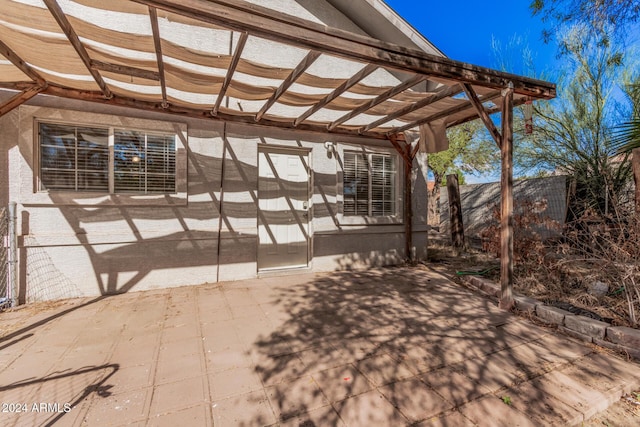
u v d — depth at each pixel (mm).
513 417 1853
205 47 4539
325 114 5375
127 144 4273
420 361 2486
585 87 7320
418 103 4121
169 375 2277
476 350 2674
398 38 5812
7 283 3627
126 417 1840
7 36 2541
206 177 4688
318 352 2631
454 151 11875
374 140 6137
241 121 4684
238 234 4914
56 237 3865
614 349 2674
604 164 6773
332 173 5734
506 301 3672
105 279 4125
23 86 3432
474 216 11141
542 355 2596
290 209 5527
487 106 5195
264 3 4977
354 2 5391
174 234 4477
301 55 5227
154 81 3553
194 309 3631
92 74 3086
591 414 1928
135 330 3049
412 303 3904
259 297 4094
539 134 8062
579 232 4102
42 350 2629
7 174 3686
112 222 4156
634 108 6188
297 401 1993
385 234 6266
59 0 3760
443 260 6773
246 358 2527
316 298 4074
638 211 3371
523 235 5133
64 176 3977
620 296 3582
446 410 1913
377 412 1893
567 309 3338
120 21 4070
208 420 1822
